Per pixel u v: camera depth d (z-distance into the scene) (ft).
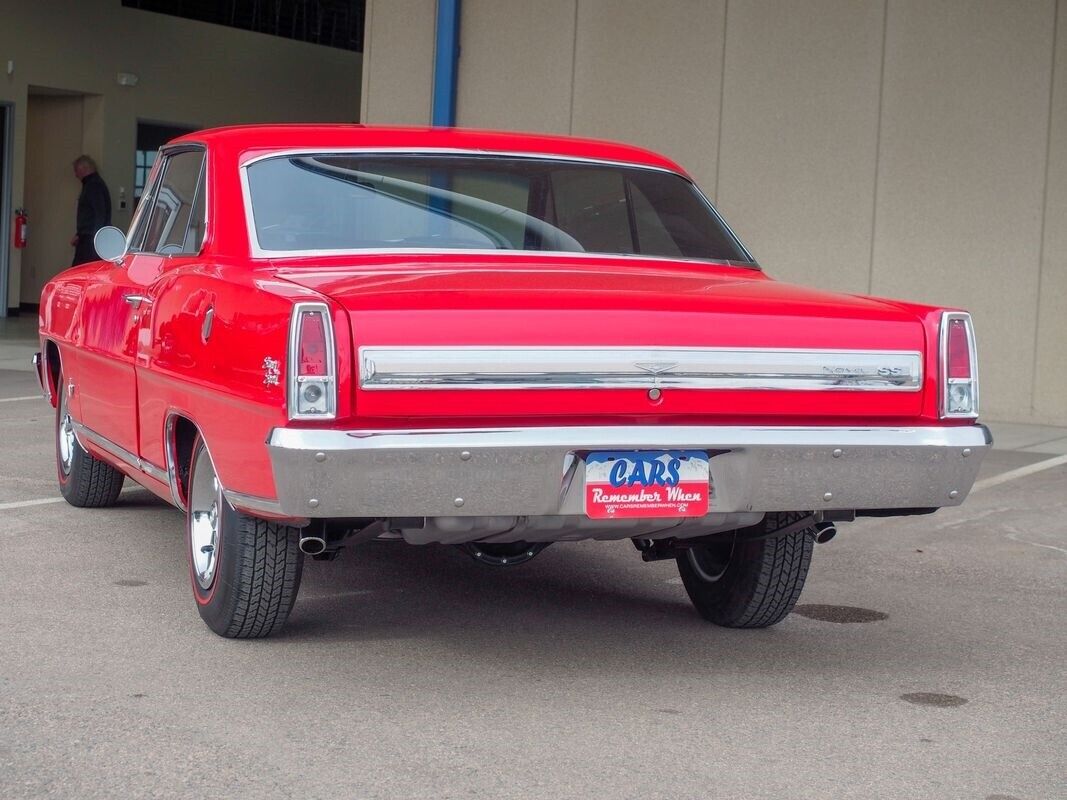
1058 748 11.87
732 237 16.44
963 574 19.22
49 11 64.49
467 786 10.53
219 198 15.05
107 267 19.47
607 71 43.04
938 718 12.65
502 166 15.64
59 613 15.35
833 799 10.51
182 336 14.35
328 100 79.00
